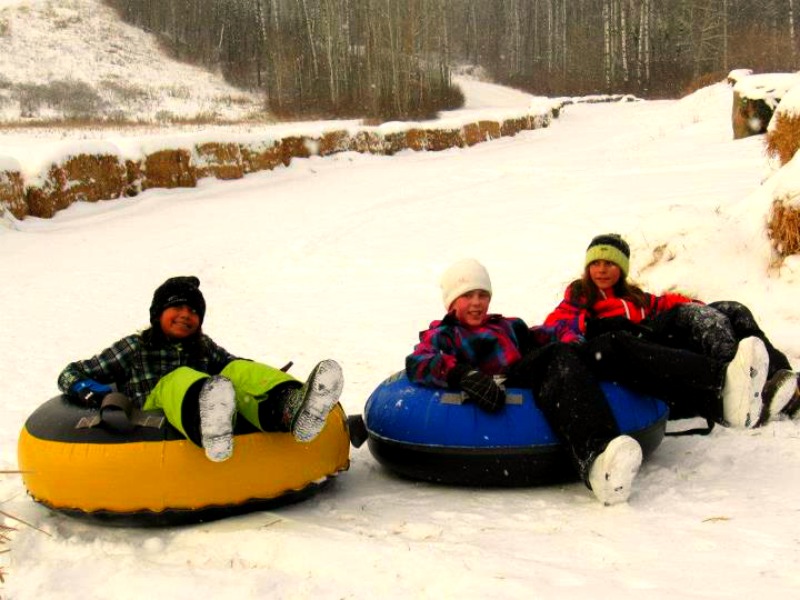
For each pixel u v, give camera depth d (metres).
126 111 44.62
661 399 4.25
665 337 4.45
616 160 19.42
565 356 3.88
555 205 13.06
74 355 7.50
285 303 9.39
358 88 50.03
